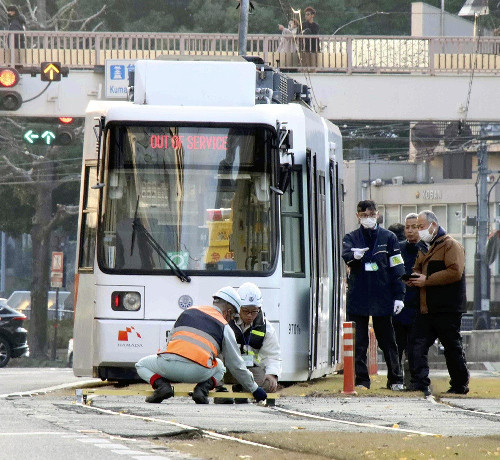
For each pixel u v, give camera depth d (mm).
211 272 57906
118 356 57750
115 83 137750
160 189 58375
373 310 59750
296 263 61062
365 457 29641
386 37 142625
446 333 57281
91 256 61469
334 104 141625
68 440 32750
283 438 33188
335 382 65562
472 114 142750
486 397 55750
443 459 29531
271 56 142375
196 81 61219
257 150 58438
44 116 138750
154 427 36438
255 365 46406
